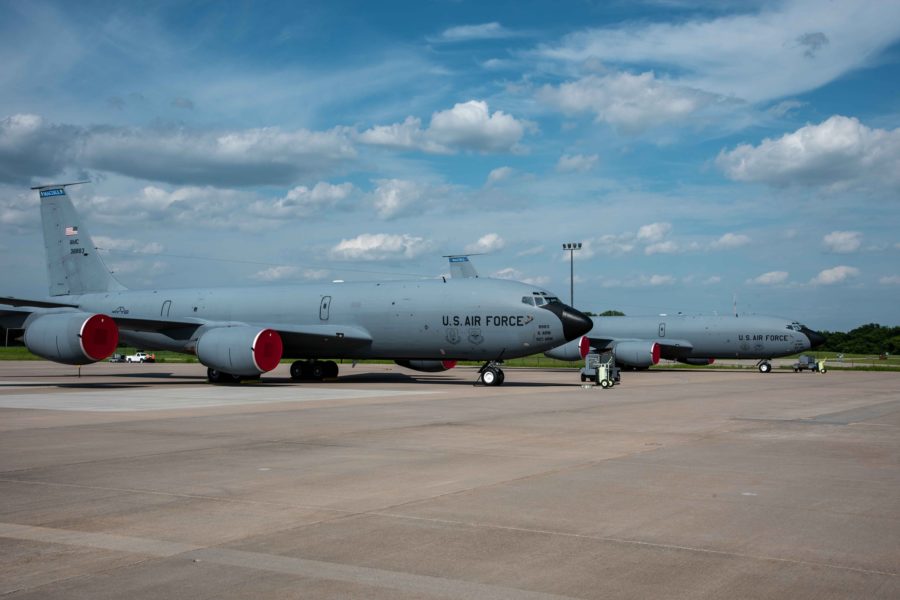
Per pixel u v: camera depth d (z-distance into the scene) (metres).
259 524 7.80
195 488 9.66
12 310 32.44
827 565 6.48
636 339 58.28
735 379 42.22
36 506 8.62
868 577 6.16
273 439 14.52
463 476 10.55
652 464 11.65
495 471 10.97
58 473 10.73
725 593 5.77
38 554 6.72
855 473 10.92
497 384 33.44
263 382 36.19
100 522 7.89
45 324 28.41
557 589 5.86
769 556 6.74
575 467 11.35
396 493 9.37
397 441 14.25
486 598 5.66
